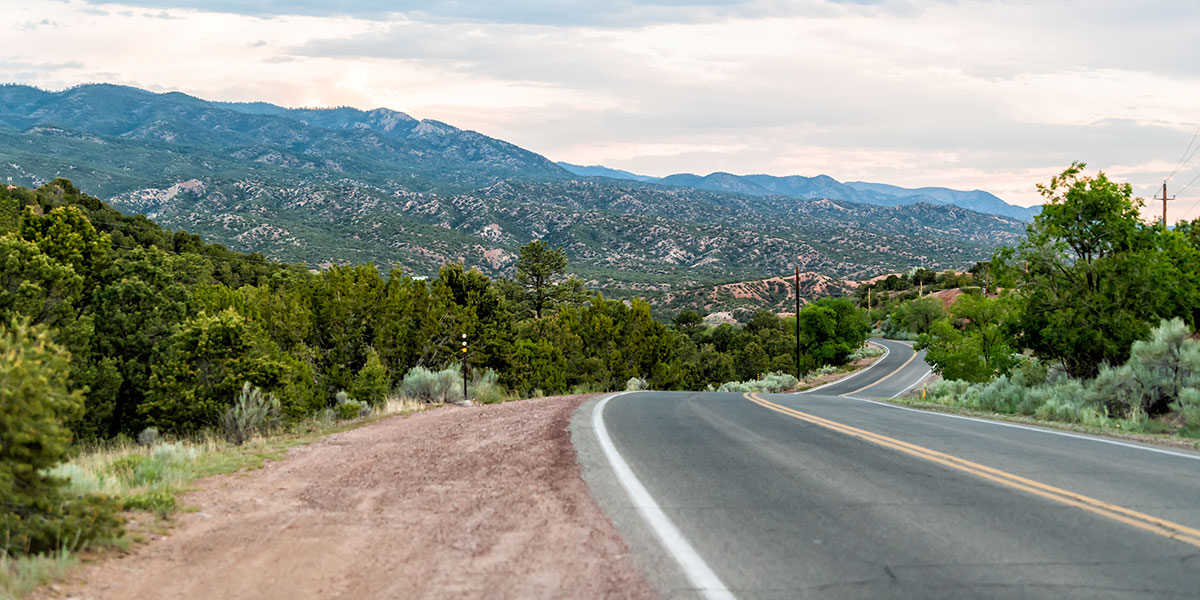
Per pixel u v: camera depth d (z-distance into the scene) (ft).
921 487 24.39
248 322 74.43
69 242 85.51
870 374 230.27
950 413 61.31
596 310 180.45
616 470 27.40
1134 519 19.85
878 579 15.03
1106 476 26.16
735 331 374.22
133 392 80.38
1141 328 63.82
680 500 22.36
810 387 199.62
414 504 22.38
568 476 26.14
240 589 14.62
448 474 27.20
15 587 13.89
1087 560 16.24
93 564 16.07
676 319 449.89
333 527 19.58
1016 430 41.47
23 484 17.38
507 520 19.97
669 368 176.86
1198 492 23.39
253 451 35.70
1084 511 20.83
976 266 387.55
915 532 18.69
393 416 55.93
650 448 33.01
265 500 23.65
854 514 20.62
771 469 27.78
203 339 59.82
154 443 52.13
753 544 17.58
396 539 18.29
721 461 29.58
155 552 17.29
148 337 84.12
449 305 108.88
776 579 15.03
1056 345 68.95
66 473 23.75
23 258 72.38
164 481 26.37
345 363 84.79
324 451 35.01
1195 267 66.80
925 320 370.94
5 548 15.74
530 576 15.20
